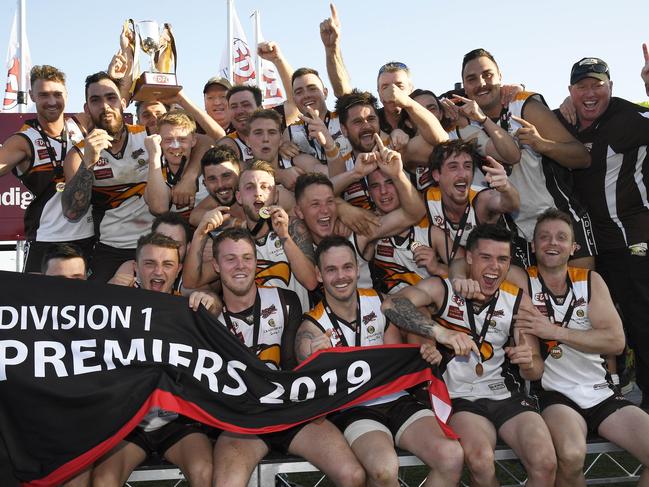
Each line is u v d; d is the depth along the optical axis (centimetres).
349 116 589
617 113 569
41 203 629
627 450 445
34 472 405
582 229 580
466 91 603
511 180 593
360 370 446
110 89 585
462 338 445
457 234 536
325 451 412
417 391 478
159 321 434
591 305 486
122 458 420
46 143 622
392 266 554
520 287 491
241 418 425
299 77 679
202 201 573
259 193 516
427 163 588
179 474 436
